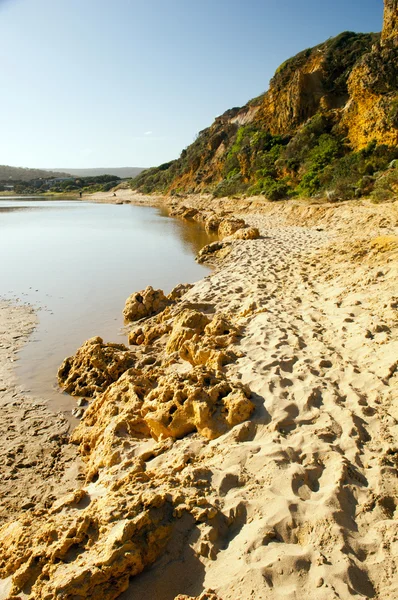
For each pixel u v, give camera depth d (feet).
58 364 27.73
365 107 98.68
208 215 122.11
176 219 133.80
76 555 10.05
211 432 14.92
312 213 76.33
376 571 9.32
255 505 11.30
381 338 21.16
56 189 404.36
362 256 38.11
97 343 26.55
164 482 12.18
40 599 8.80
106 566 9.10
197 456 13.98
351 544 9.98
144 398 18.45
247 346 22.75
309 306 29.53
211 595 8.84
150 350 27.71
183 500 11.29
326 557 9.62
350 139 102.99
